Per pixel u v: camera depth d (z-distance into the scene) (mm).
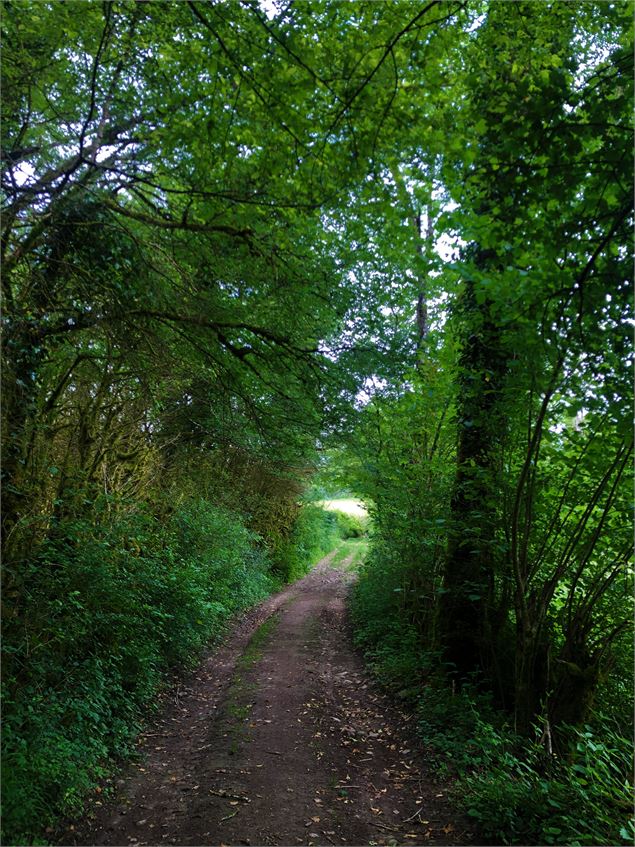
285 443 7660
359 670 8078
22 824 3475
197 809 4145
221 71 4617
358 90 4059
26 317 5250
